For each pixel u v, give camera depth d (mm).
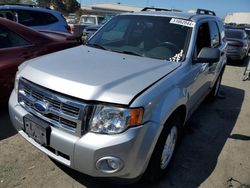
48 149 2709
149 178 2975
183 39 3674
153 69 3049
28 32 4594
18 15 7547
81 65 2975
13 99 3121
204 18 4367
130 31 3971
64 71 2779
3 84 4117
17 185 2895
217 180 3295
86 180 3055
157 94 2635
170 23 3896
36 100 2744
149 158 2619
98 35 4219
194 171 3424
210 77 4699
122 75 2762
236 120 5238
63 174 3117
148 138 2514
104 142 2377
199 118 5191
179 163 3559
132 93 2492
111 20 4426
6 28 4316
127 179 2586
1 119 4289
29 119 2779
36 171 3131
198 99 4250
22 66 3254
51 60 3141
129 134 2396
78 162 2477
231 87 7883
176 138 3283
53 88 2576
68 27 8547
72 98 2479
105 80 2607
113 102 2402
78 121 2441
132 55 3527
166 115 2691
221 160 3732
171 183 3150
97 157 2396
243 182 3307
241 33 12523
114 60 3242
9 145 3592
